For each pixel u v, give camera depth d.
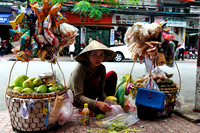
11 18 13.41
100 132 2.25
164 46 2.70
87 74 2.74
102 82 3.00
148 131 2.32
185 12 15.20
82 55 2.69
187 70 9.34
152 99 2.61
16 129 2.22
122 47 12.55
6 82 5.45
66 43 2.30
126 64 11.09
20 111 2.08
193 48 18.27
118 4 10.80
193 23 16.55
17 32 2.03
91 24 3.35
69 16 13.84
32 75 6.48
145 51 2.64
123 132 2.28
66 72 7.23
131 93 2.94
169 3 15.09
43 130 2.18
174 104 2.84
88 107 2.56
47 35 2.05
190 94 4.58
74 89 2.62
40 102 2.08
